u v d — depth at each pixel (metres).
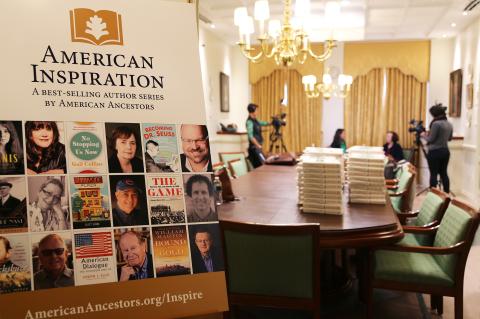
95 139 1.07
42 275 1.00
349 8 5.53
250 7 5.41
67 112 1.06
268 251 1.72
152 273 1.08
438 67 7.58
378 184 2.44
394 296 2.75
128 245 1.07
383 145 7.69
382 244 1.93
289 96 8.09
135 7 1.16
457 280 2.00
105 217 1.06
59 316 1.00
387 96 7.75
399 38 7.50
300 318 2.44
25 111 1.02
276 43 3.96
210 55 6.87
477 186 5.72
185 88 1.18
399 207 3.28
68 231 1.03
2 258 0.98
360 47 7.74
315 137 8.09
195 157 1.16
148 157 1.12
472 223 1.95
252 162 5.74
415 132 7.21
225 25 6.38
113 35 1.12
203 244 1.13
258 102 8.23
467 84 6.36
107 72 1.11
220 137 7.23
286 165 4.69
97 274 1.04
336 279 2.95
